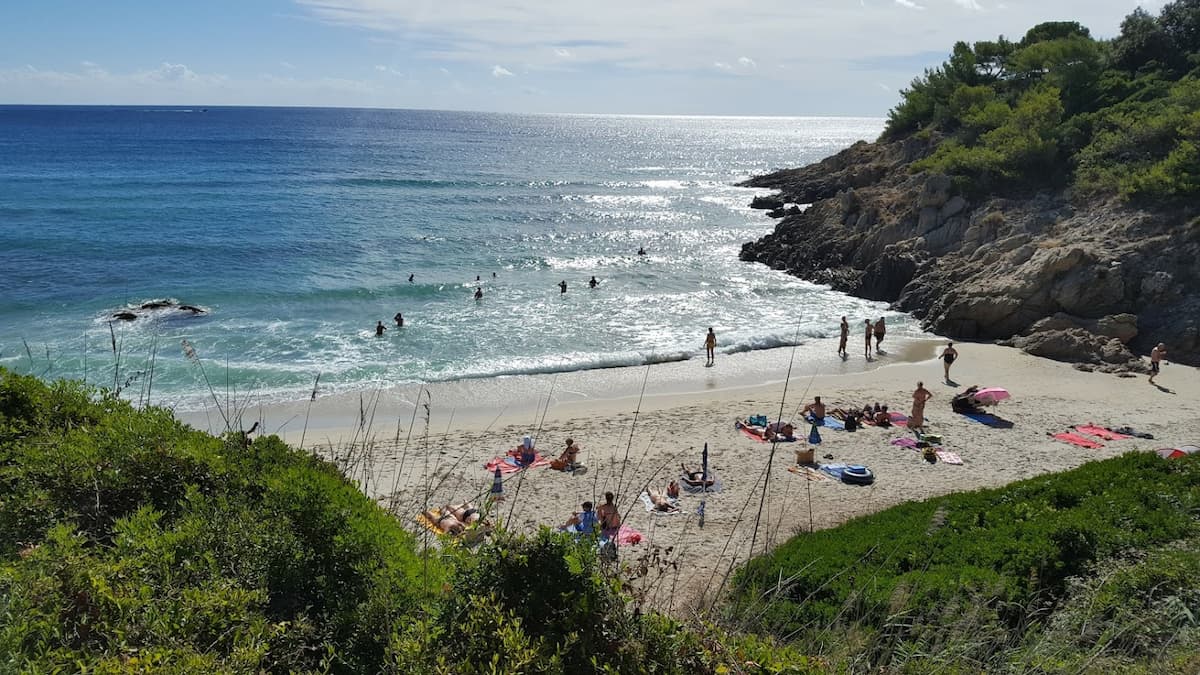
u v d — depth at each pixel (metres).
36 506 7.15
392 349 30.45
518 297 39.88
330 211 66.38
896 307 39.28
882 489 18.19
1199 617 8.39
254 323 33.38
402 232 57.72
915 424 22.58
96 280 39.53
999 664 7.35
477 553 6.11
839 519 16.31
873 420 23.11
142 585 5.54
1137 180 37.34
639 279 45.28
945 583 10.29
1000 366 29.75
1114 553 11.23
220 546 6.80
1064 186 43.03
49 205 62.69
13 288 37.25
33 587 5.16
